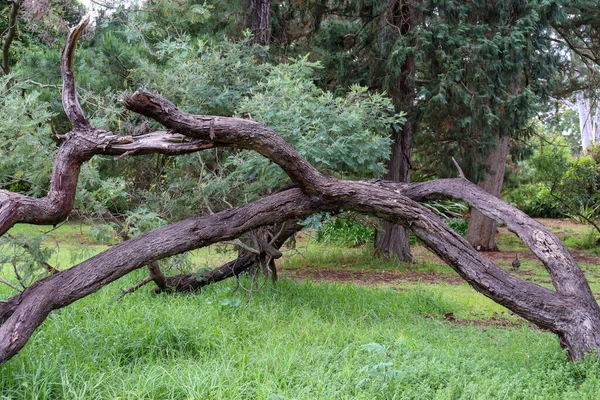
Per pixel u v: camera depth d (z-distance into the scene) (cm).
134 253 486
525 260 1408
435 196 577
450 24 1060
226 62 760
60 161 461
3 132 507
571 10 1480
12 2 885
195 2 1045
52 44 957
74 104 466
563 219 2505
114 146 467
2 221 428
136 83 800
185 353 495
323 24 1250
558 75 1719
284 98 664
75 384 409
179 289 723
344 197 545
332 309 687
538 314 491
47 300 439
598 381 409
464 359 477
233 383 408
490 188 1520
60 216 464
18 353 438
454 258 524
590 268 1270
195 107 730
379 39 1115
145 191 777
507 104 1060
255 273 762
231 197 747
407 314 712
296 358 466
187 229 516
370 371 423
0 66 898
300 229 798
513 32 1030
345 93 1124
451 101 1098
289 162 519
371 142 680
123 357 472
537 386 411
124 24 838
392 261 1273
